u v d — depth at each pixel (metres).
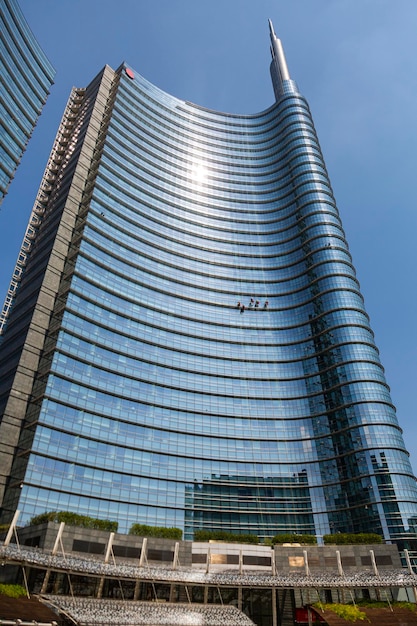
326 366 115.50
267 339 126.44
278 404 115.81
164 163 148.00
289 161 159.62
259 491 101.94
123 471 90.88
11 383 88.00
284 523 98.56
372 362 110.81
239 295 133.62
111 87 149.38
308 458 106.75
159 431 101.06
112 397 97.69
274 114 178.88
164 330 116.38
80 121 141.00
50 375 88.31
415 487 94.69
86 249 108.38
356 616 48.19
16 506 74.38
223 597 64.94
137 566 54.53
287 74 192.75
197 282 130.75
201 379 114.25
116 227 120.12
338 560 60.38
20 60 123.56
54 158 136.25
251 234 147.50
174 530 79.81
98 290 106.81
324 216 138.75
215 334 123.50
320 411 111.44
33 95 127.00
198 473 100.00
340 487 99.44
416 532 86.94
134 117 147.75
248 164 166.50
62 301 99.44
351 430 102.94
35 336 94.19
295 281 135.25
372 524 90.38
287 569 73.50
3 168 108.25
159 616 43.88
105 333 103.75
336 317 118.81
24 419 85.69
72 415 88.69
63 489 80.81
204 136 167.75
